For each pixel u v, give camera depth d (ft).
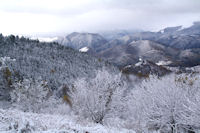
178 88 32.12
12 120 20.35
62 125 22.75
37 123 22.09
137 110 37.55
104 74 36.96
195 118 23.94
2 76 112.78
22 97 62.69
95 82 37.06
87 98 36.04
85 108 36.19
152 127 34.40
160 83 34.86
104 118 36.63
